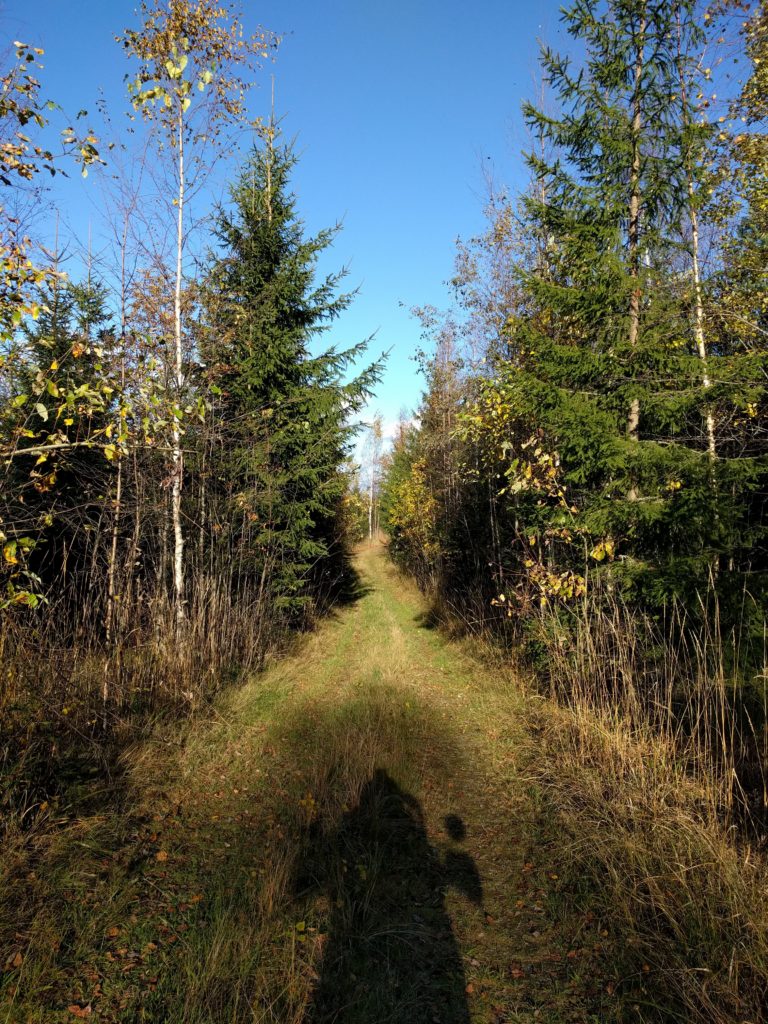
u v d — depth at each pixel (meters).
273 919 3.01
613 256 5.66
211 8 6.71
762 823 3.43
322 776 4.69
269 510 9.55
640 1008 2.47
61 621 5.45
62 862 3.38
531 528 6.59
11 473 4.83
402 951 2.87
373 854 3.71
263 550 9.52
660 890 3.08
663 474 5.33
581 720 5.01
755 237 8.32
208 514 8.58
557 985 2.63
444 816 4.30
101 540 6.52
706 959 2.63
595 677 5.49
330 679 8.12
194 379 7.73
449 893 3.35
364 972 2.72
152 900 3.16
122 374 5.50
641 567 5.34
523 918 3.12
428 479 16.50
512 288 9.28
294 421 10.34
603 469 5.76
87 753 4.58
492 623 9.89
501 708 6.59
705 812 3.71
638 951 2.76
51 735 4.29
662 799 3.83
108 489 6.20
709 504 4.80
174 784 4.57
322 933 2.96
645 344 5.49
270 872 3.34
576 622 6.01
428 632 12.15
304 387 10.84
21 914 2.91
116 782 4.34
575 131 6.11
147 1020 2.38
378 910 3.18
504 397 6.66
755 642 4.19
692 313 6.24
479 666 8.48
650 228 6.06
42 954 2.64
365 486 49.59
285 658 8.88
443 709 6.79
